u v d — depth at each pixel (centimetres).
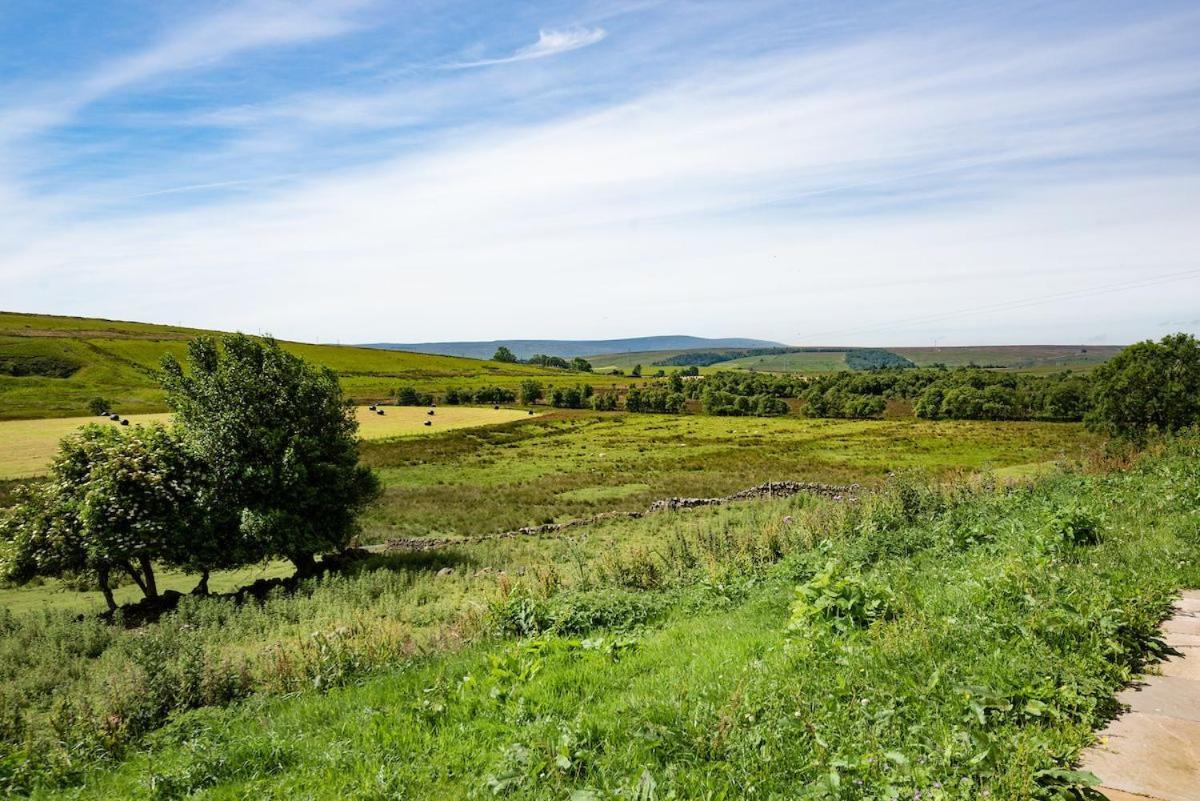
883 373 14775
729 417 11975
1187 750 477
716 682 682
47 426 7525
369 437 7700
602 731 595
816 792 451
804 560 1285
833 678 629
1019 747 459
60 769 793
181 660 1101
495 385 16312
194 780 657
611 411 12738
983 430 9075
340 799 561
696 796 476
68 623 1844
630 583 1509
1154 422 5578
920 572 1084
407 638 1197
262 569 2881
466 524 3556
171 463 2347
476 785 549
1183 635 680
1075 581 796
